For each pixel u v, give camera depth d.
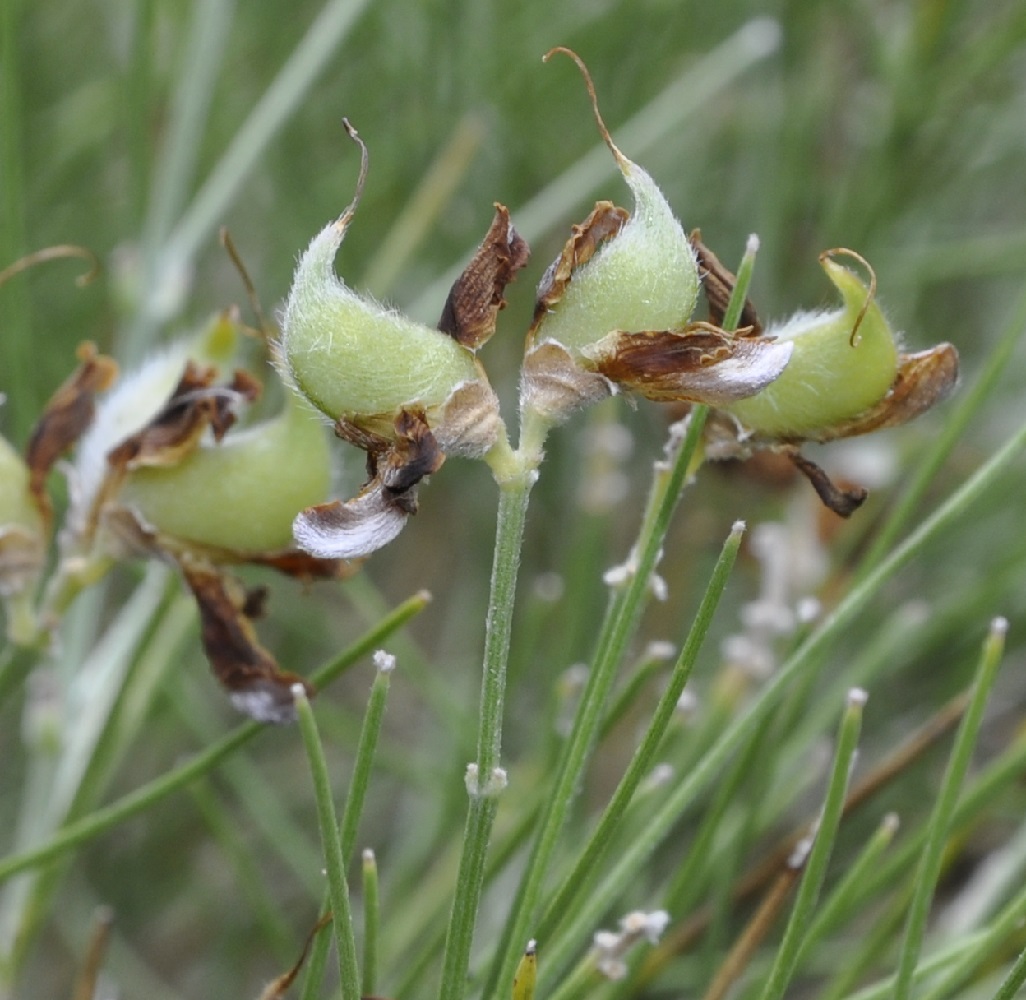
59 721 0.23
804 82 0.36
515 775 0.28
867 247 0.35
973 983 0.23
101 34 0.41
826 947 0.26
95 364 0.21
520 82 0.35
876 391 0.19
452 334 0.19
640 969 0.22
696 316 0.30
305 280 0.19
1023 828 0.24
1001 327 0.40
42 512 0.21
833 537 0.27
